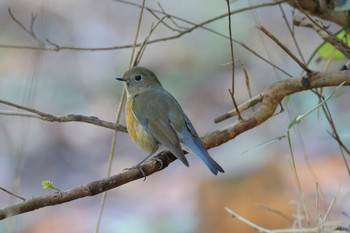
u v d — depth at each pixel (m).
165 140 7.80
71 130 14.20
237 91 14.24
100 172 13.72
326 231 6.74
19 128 13.29
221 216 11.24
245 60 14.32
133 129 8.28
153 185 12.50
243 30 14.30
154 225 11.61
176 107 8.27
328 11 7.74
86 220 12.06
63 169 13.65
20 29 15.05
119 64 15.08
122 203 12.28
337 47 7.52
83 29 15.52
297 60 6.83
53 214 12.20
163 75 14.81
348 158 11.30
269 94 7.06
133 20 15.67
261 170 11.70
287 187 11.20
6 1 15.30
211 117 14.16
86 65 15.02
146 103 8.26
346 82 6.82
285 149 12.01
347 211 9.57
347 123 11.49
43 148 13.78
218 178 11.84
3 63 14.58
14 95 13.92
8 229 6.98
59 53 14.90
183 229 11.35
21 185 13.12
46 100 14.30
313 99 11.43
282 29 14.42
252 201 11.20
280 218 10.79
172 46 14.99
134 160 13.88
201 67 14.68
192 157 12.91
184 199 11.95
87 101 14.62
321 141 11.70
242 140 12.36
